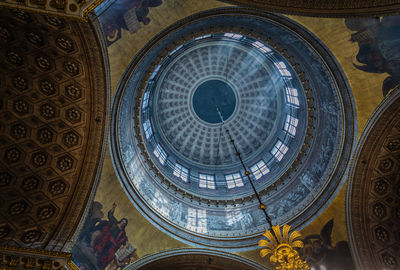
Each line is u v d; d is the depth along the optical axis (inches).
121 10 411.8
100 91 468.1
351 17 429.1
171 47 639.8
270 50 830.5
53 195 483.5
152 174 746.2
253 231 710.5
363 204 609.0
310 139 754.2
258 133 1035.9
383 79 527.2
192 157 1032.8
